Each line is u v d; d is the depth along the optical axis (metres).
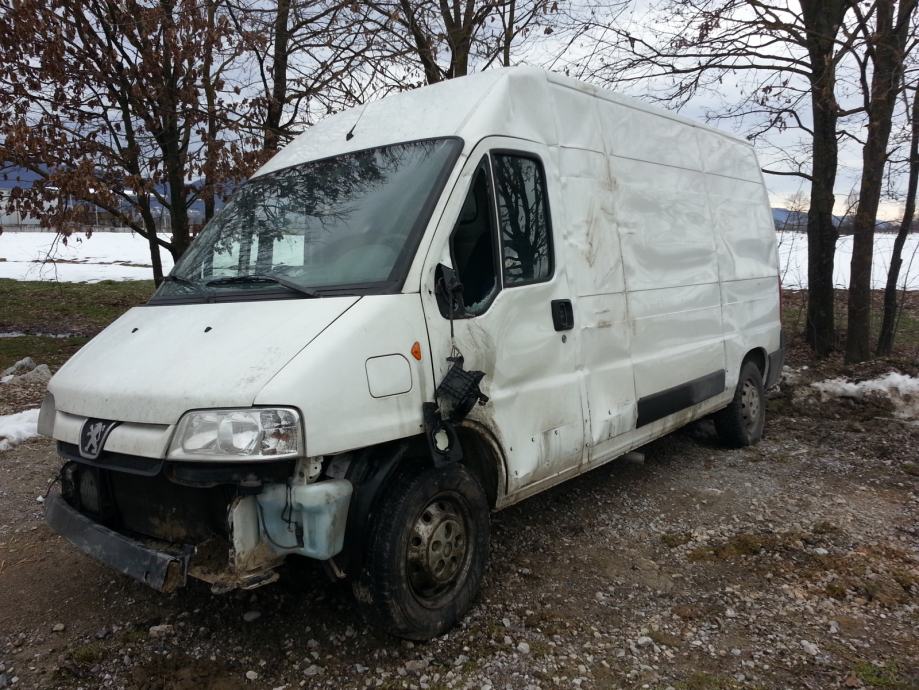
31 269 18.73
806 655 3.30
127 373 3.13
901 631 3.52
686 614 3.66
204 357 3.01
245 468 2.76
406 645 3.34
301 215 3.83
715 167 6.30
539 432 3.98
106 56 8.46
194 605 3.71
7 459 6.07
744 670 3.18
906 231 9.41
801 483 5.72
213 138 8.86
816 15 9.15
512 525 4.80
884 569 4.17
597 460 4.55
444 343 3.36
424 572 3.30
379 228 3.47
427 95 4.21
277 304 3.26
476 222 3.67
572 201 4.39
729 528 4.79
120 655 3.27
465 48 9.88
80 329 13.84
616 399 4.66
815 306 10.36
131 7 8.33
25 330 13.62
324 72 9.80
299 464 2.88
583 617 3.62
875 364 8.88
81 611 3.68
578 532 4.70
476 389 3.29
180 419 2.81
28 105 8.58
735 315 6.36
